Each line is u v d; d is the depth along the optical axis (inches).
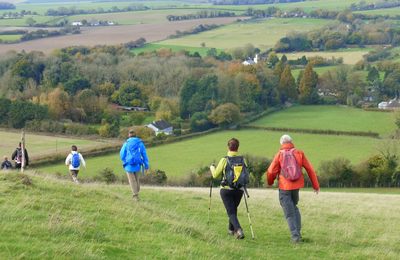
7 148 3127.5
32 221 550.9
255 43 7372.1
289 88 5093.5
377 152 2716.5
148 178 2361.0
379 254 644.7
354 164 2669.8
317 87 5270.7
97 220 607.5
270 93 4894.2
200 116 4023.1
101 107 4220.0
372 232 795.4
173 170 2684.5
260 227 740.0
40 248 468.1
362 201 1224.8
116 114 4249.5
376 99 5123.0
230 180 631.2
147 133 3718.0
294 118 4338.1
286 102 5123.0
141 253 514.6
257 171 2372.0
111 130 3705.7
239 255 570.9
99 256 479.5
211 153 3201.3
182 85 4633.4
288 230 734.5
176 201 917.8
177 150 3316.9
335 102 5093.5
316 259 597.0
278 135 3777.1
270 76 5039.4
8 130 3710.6
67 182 805.9
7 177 717.9
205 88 4365.2
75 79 4736.7
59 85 4685.0
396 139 2773.1
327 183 2546.8
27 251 457.1
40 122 3737.7
